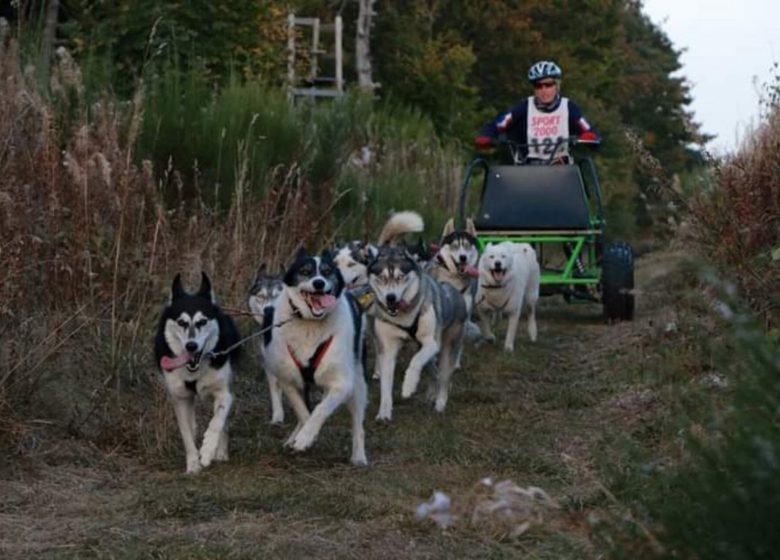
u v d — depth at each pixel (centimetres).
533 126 1273
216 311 666
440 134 2916
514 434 749
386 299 788
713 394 416
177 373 648
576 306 1543
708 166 1073
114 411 735
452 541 532
